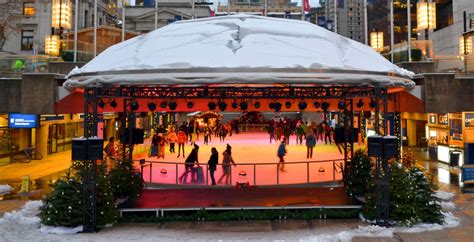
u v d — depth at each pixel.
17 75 21.41
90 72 11.75
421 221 11.60
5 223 12.04
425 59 22.03
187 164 16.42
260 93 16.92
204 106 19.72
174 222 12.19
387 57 24.48
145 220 12.30
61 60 23.45
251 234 10.70
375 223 11.54
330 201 13.56
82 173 11.76
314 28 14.52
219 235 10.60
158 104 19.66
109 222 11.66
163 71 11.29
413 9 85.56
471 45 30.03
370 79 11.61
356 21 138.38
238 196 14.45
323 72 11.43
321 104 18.83
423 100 18.80
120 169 14.73
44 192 17.38
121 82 11.41
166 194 14.92
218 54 11.79
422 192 11.91
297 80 11.29
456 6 47.38
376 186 11.67
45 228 11.15
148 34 14.44
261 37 12.81
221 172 18.11
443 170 22.59
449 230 11.05
